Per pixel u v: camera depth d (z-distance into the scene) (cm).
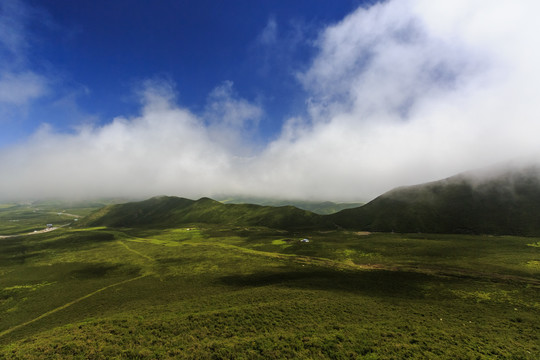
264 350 2595
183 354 2511
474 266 8194
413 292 5928
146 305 5172
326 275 7944
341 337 2931
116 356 2488
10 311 5981
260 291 5700
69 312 5428
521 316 4222
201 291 6438
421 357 2547
